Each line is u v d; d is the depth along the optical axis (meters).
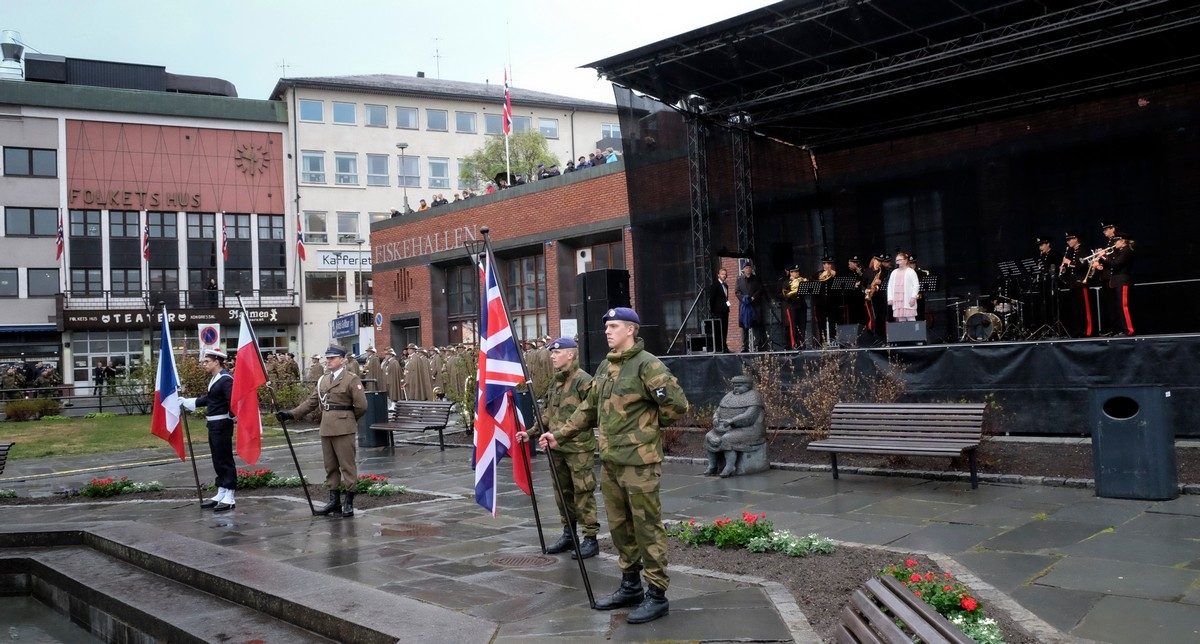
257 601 6.33
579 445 7.38
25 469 17.52
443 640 4.98
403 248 32.56
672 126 18.02
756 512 8.80
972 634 4.57
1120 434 8.37
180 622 6.16
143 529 8.96
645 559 5.39
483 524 8.93
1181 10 14.29
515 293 28.41
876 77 16.91
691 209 18.12
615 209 24.22
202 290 50.06
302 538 8.59
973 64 16.28
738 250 18.95
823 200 21.58
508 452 6.56
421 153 54.78
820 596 5.69
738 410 11.27
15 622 7.86
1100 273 15.33
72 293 47.38
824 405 12.19
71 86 47.47
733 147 19.02
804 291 17.47
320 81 51.97
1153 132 17.17
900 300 15.78
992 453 10.64
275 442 20.84
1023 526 7.49
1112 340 10.82
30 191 46.94
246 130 51.28
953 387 12.05
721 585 6.05
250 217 51.25
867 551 6.79
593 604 5.66
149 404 34.78
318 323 51.97
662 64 16.09
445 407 16.27
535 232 26.78
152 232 49.28
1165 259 17.00
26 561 8.65
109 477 15.36
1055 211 18.41
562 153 58.88
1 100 46.09
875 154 20.81
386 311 33.62
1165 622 4.94
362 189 53.25
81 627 7.52
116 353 48.06
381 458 15.75
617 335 5.58
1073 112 18.16
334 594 6.08
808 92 16.77
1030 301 17.14
